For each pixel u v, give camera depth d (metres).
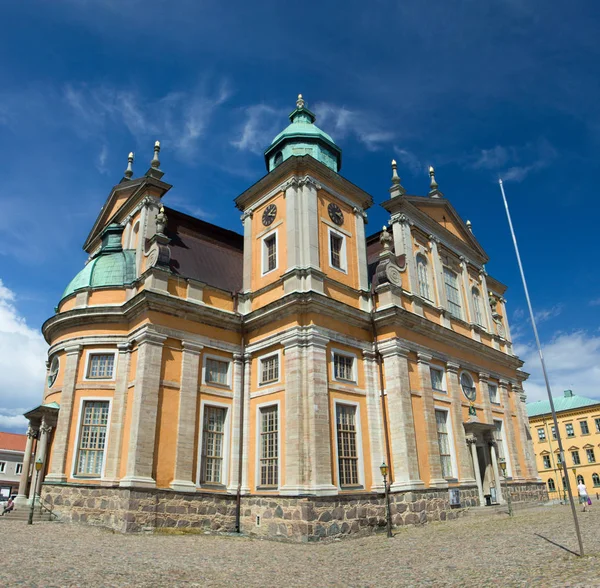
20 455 67.81
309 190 28.70
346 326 27.17
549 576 10.74
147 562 14.16
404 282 31.14
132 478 22.00
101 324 26.83
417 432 27.19
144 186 30.61
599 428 69.12
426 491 25.86
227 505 24.67
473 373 34.75
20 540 17.02
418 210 34.31
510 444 36.25
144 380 23.69
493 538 17.92
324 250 28.48
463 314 36.78
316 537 21.41
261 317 27.11
